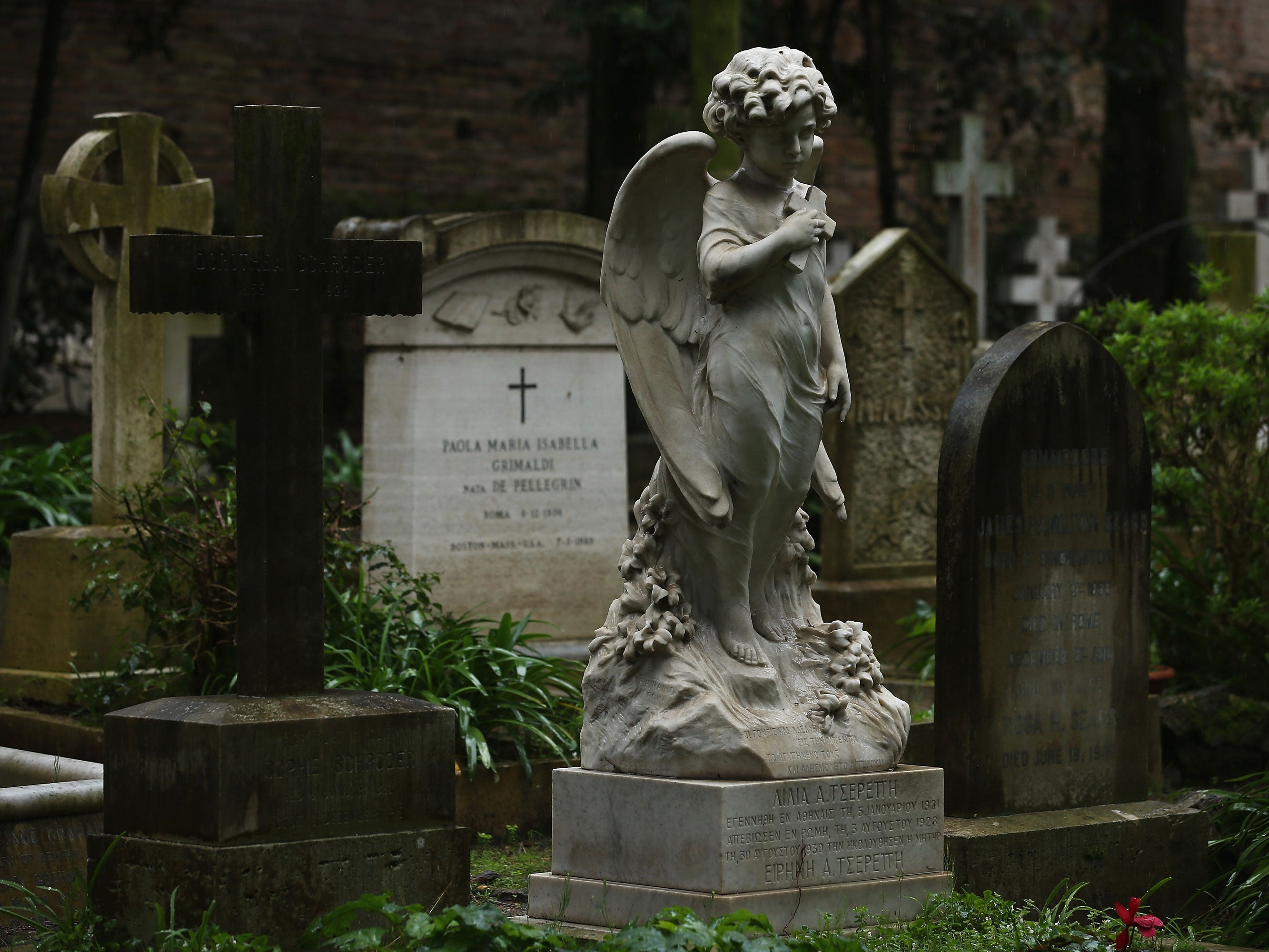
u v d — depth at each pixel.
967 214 16.48
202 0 19.91
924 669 10.43
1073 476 7.83
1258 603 9.85
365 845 6.02
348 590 9.32
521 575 10.99
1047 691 7.75
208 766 5.77
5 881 6.75
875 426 12.11
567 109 21.84
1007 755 7.62
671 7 16.19
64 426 18.33
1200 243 18.69
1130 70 17.88
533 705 8.88
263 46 20.22
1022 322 21.47
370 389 10.87
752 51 6.21
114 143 9.97
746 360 6.05
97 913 6.04
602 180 16.39
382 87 20.89
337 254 6.32
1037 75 23.42
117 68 19.42
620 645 6.21
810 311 6.13
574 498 11.18
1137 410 8.05
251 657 6.17
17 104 18.91
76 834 7.02
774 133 6.12
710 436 6.11
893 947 5.81
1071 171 24.27
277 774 5.88
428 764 6.22
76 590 9.59
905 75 21.20
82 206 9.78
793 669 6.32
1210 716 9.80
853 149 22.88
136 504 9.77
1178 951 6.48
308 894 5.88
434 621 9.46
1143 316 10.48
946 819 7.47
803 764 6.01
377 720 6.10
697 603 6.28
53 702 9.58
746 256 5.96
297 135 6.25
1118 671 7.99
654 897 5.92
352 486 15.45
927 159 20.36
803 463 6.21
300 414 6.23
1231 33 25.92
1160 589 10.59
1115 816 7.66
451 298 10.73
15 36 18.88
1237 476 10.23
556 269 11.08
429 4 21.09
